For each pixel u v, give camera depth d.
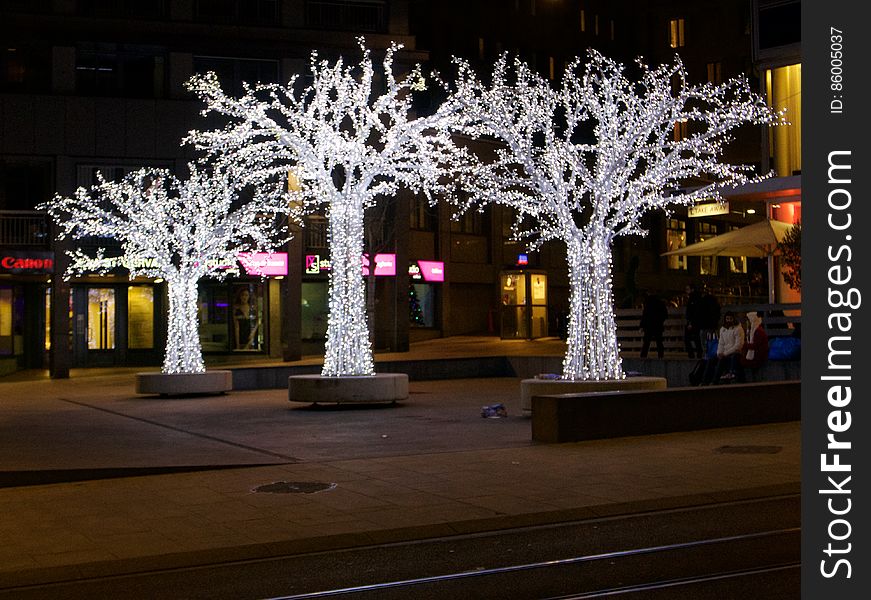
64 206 35.78
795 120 31.77
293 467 14.14
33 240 39.41
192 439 17.56
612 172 20.45
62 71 39.84
